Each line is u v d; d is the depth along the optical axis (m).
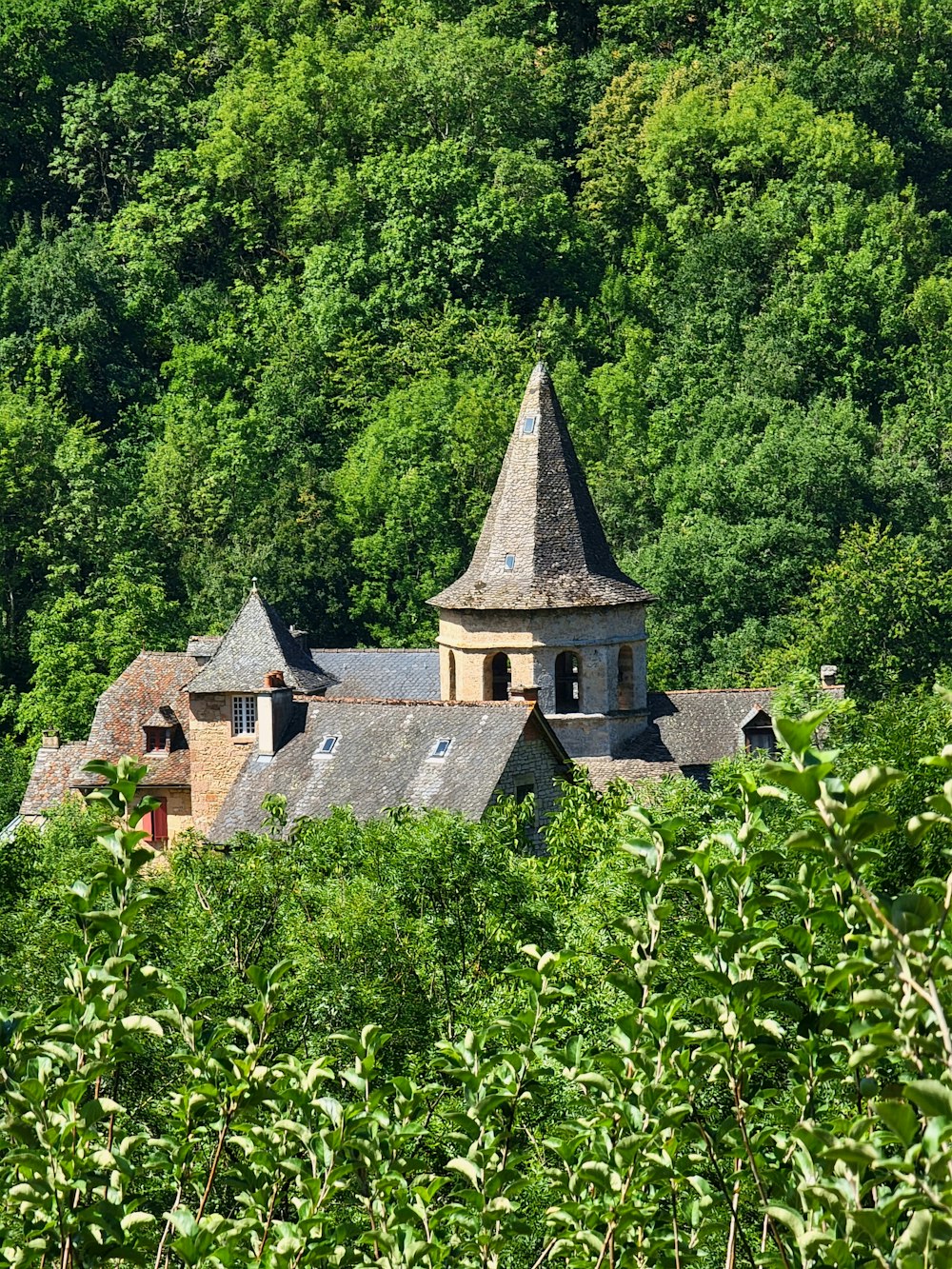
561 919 101.12
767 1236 48.28
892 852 83.88
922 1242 38.09
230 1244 50.41
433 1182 51.06
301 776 168.75
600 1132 50.09
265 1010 52.62
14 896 107.75
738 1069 47.69
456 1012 95.38
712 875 48.53
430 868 105.25
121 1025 48.81
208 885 103.06
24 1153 47.34
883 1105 38.84
